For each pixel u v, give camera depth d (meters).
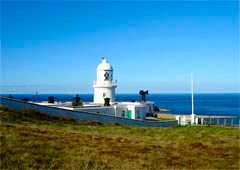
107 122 45.03
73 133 27.78
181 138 29.58
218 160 21.38
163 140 28.28
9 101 38.56
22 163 17.47
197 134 31.92
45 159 18.47
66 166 17.66
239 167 19.78
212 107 195.62
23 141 21.81
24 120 33.06
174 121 55.59
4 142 20.92
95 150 21.72
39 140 22.69
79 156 19.61
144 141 26.98
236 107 196.25
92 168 17.64
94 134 28.95
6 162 17.28
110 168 18.03
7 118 31.31
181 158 21.55
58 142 22.80
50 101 64.56
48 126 31.62
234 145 26.17
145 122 50.09
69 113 42.53
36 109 40.72
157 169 18.61
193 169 19.14
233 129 35.50
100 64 66.94
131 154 21.62
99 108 55.62
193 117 63.88
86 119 43.78
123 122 47.50
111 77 67.12
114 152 21.77
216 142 27.45
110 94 66.69
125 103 64.62
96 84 66.75
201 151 23.78
